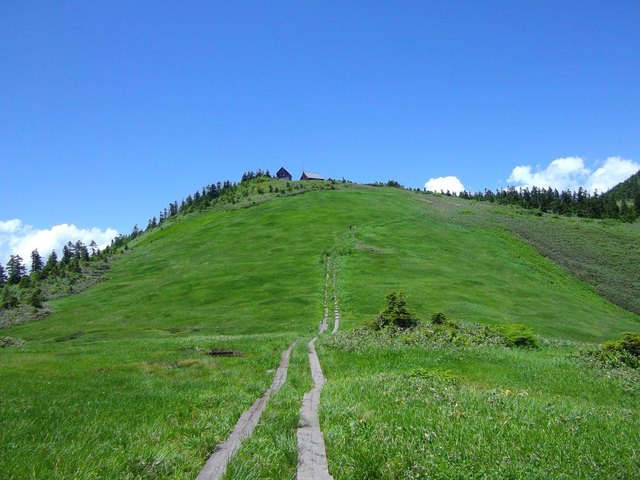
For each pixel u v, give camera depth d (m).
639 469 6.99
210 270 77.12
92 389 15.98
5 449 8.18
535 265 80.75
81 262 112.38
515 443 8.11
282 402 12.23
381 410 10.53
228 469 7.07
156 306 63.09
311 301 57.72
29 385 16.92
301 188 153.50
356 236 88.44
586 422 9.68
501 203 177.62
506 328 30.06
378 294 58.78
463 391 12.63
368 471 6.98
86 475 6.66
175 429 9.75
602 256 95.38
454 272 70.50
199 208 155.75
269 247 86.25
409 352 21.88
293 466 7.62
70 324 59.62
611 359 19.38
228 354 26.41
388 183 179.62
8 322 62.78
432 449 7.66
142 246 117.62
